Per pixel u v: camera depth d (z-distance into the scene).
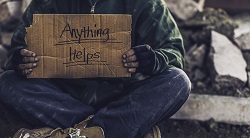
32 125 3.16
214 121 3.72
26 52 2.96
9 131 3.64
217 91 3.87
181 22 4.22
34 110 3.05
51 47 3.00
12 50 3.19
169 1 4.25
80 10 3.13
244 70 3.93
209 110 3.72
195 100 3.72
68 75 3.03
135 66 2.98
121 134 3.03
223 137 3.65
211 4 4.45
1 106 3.79
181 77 3.06
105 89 3.18
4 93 3.06
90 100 3.19
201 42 4.14
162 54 3.07
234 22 4.28
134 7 3.14
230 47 4.05
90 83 3.18
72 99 3.14
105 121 3.05
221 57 3.96
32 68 3.00
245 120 3.71
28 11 3.25
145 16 3.16
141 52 2.97
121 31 3.00
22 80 3.06
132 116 3.02
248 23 4.31
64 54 3.01
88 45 3.01
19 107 3.05
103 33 3.00
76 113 3.11
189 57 4.07
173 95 3.03
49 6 3.18
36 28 2.99
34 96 3.05
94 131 3.01
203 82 3.96
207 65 4.01
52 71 3.02
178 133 3.69
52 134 3.00
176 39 3.19
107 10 3.11
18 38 3.20
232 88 3.88
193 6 4.27
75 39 3.01
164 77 3.06
